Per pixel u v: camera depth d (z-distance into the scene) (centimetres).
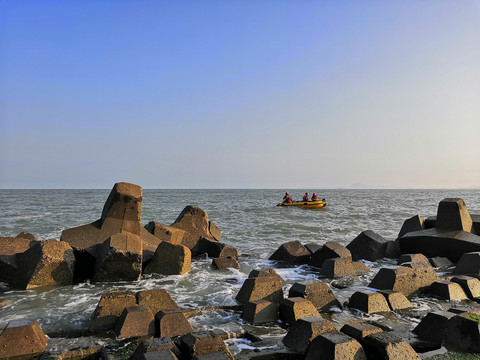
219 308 676
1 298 768
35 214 2819
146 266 1012
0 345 459
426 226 1315
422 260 944
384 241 1208
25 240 1002
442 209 1177
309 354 431
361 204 4706
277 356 451
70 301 749
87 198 6256
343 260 975
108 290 839
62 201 5066
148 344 426
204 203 4725
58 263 880
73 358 474
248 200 5775
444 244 1112
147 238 1125
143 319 542
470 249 1059
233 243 1616
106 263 900
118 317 574
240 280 949
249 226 2166
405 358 416
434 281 799
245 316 609
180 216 1402
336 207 3994
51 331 573
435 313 525
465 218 1152
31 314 665
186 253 1029
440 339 498
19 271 882
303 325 482
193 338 444
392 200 6119
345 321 592
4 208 3519
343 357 404
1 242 946
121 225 1095
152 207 3747
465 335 477
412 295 765
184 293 816
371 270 1033
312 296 663
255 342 509
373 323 586
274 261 1215
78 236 1027
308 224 2266
